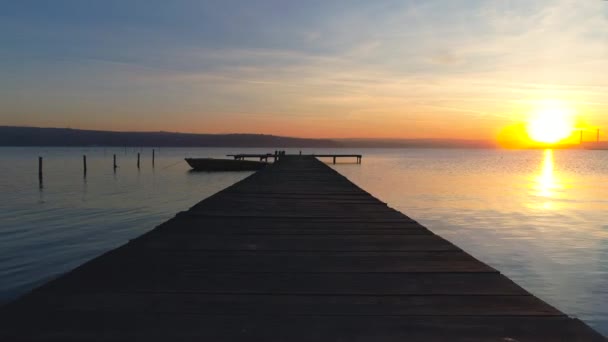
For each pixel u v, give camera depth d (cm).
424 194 2048
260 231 486
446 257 369
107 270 320
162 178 3150
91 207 1581
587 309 575
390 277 310
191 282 295
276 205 704
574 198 1905
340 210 651
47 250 888
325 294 273
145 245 409
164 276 308
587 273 738
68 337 205
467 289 281
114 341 202
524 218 1358
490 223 1266
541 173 3806
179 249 394
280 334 212
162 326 220
